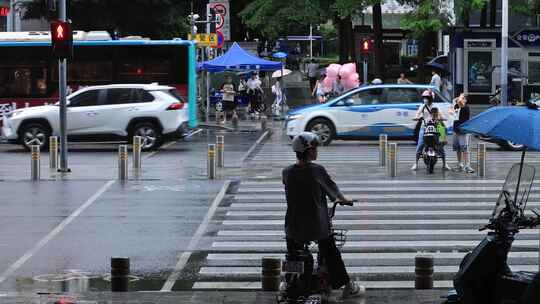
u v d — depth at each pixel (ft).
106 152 105.19
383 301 37.73
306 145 36.40
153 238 54.54
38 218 61.31
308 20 170.40
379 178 80.38
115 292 40.52
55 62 123.24
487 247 29.91
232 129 136.05
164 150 107.24
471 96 159.43
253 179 80.07
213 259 48.98
